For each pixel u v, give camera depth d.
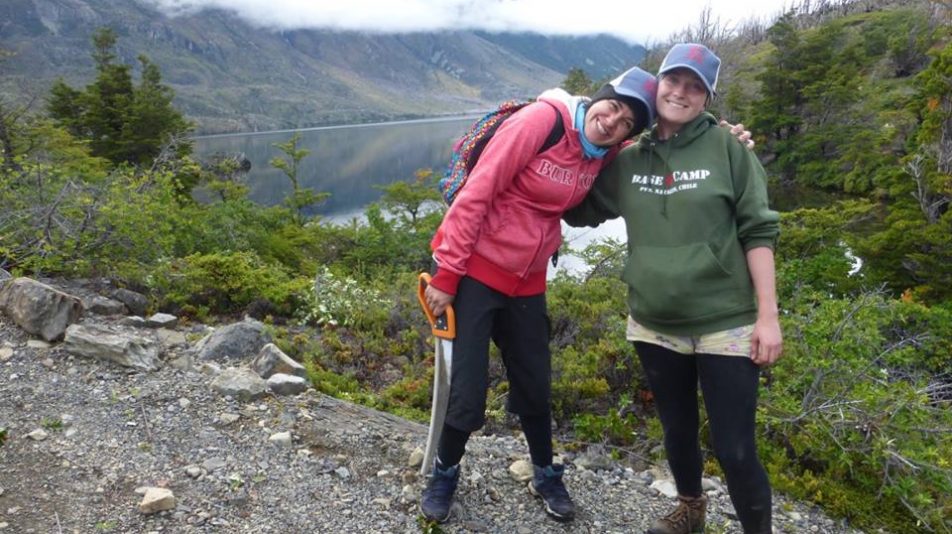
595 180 2.68
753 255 2.34
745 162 2.36
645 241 2.46
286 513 2.70
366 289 6.54
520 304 2.63
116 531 2.49
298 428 3.33
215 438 3.15
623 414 4.33
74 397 3.36
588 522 2.92
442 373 2.68
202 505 2.68
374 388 4.63
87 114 26.45
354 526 2.67
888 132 35.69
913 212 18.88
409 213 21.20
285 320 5.79
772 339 2.29
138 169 11.10
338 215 39.81
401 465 3.12
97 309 4.58
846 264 10.82
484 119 2.59
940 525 3.41
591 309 5.26
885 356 4.65
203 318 5.39
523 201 2.48
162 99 28.00
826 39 42.72
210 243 8.34
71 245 5.39
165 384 3.59
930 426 3.90
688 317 2.38
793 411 3.87
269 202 40.00
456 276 2.48
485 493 3.00
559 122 2.43
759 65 59.03
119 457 2.93
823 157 38.69
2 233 5.34
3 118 15.23
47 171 6.12
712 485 3.42
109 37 29.28
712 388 2.39
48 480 2.73
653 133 2.48
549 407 2.80
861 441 3.77
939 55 25.19
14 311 3.98
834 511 3.45
